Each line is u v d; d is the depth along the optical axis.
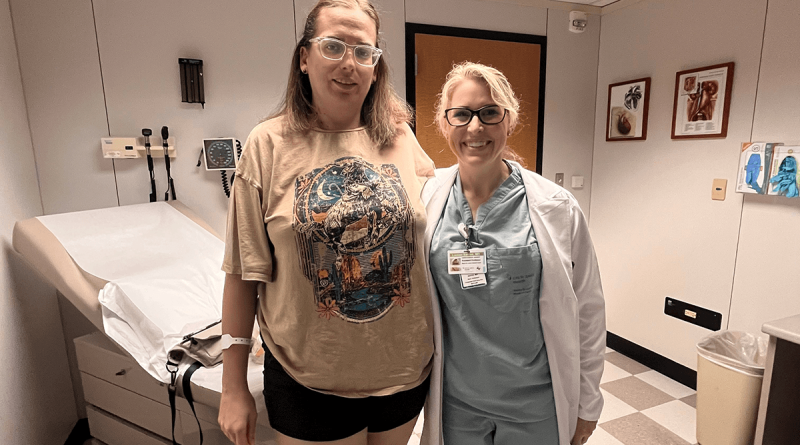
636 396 2.61
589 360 1.26
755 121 2.29
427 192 1.23
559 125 3.23
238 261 1.05
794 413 1.88
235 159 2.40
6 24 1.87
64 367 2.22
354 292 1.03
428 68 2.81
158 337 1.53
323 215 1.00
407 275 1.08
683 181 2.68
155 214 2.07
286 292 1.02
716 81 2.44
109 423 1.85
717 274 2.53
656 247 2.89
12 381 1.65
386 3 2.63
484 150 1.12
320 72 1.00
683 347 2.74
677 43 2.67
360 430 1.12
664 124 2.78
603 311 1.26
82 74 2.11
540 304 1.17
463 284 1.13
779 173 2.17
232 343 1.09
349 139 1.09
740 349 2.22
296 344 1.03
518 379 1.19
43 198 2.11
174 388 1.43
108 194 2.23
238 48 2.37
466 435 1.28
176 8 2.23
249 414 1.09
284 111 1.09
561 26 3.12
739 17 2.33
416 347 1.12
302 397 1.07
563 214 1.19
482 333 1.18
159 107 2.26
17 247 1.67
